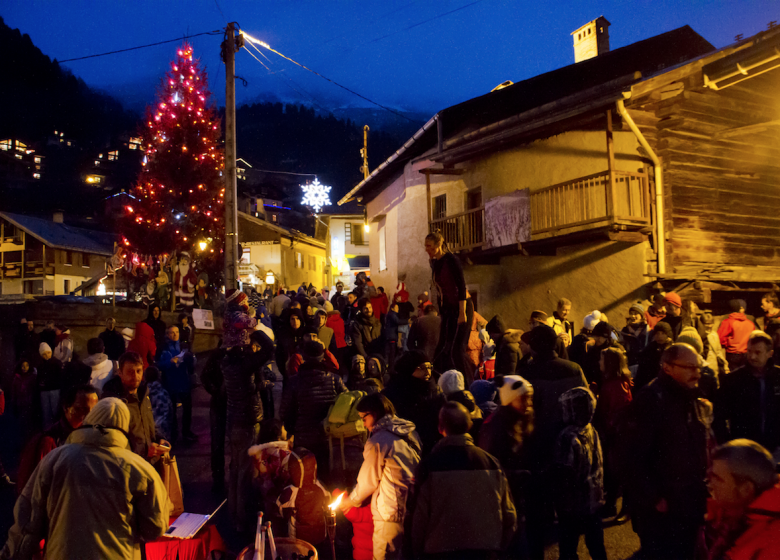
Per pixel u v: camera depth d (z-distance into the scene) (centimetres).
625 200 1114
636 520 317
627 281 1100
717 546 236
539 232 1185
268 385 683
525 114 1246
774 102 1188
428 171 1495
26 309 1527
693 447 309
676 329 745
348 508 375
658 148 1100
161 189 2395
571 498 369
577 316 1185
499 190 1390
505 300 1360
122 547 286
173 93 2425
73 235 4641
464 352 448
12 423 1041
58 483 284
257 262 3756
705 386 481
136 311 1711
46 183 8125
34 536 288
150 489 299
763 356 422
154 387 665
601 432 468
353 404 460
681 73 977
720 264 1117
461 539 281
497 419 363
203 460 710
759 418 418
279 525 418
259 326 709
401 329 1256
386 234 1995
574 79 1481
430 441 425
